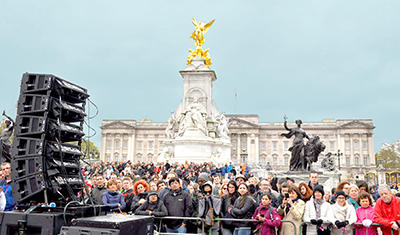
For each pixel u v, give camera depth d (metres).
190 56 53.00
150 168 31.56
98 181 10.44
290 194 8.59
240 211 8.49
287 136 22.70
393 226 7.50
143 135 111.12
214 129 46.62
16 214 6.79
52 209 7.18
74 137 8.87
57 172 7.57
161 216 8.27
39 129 7.54
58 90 7.98
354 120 106.06
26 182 7.45
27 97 7.84
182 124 44.25
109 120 111.44
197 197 9.10
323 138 107.62
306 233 8.50
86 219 6.27
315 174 11.35
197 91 49.88
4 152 15.83
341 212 8.27
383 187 7.81
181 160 41.41
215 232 8.97
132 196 10.18
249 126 105.75
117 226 5.97
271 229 8.16
